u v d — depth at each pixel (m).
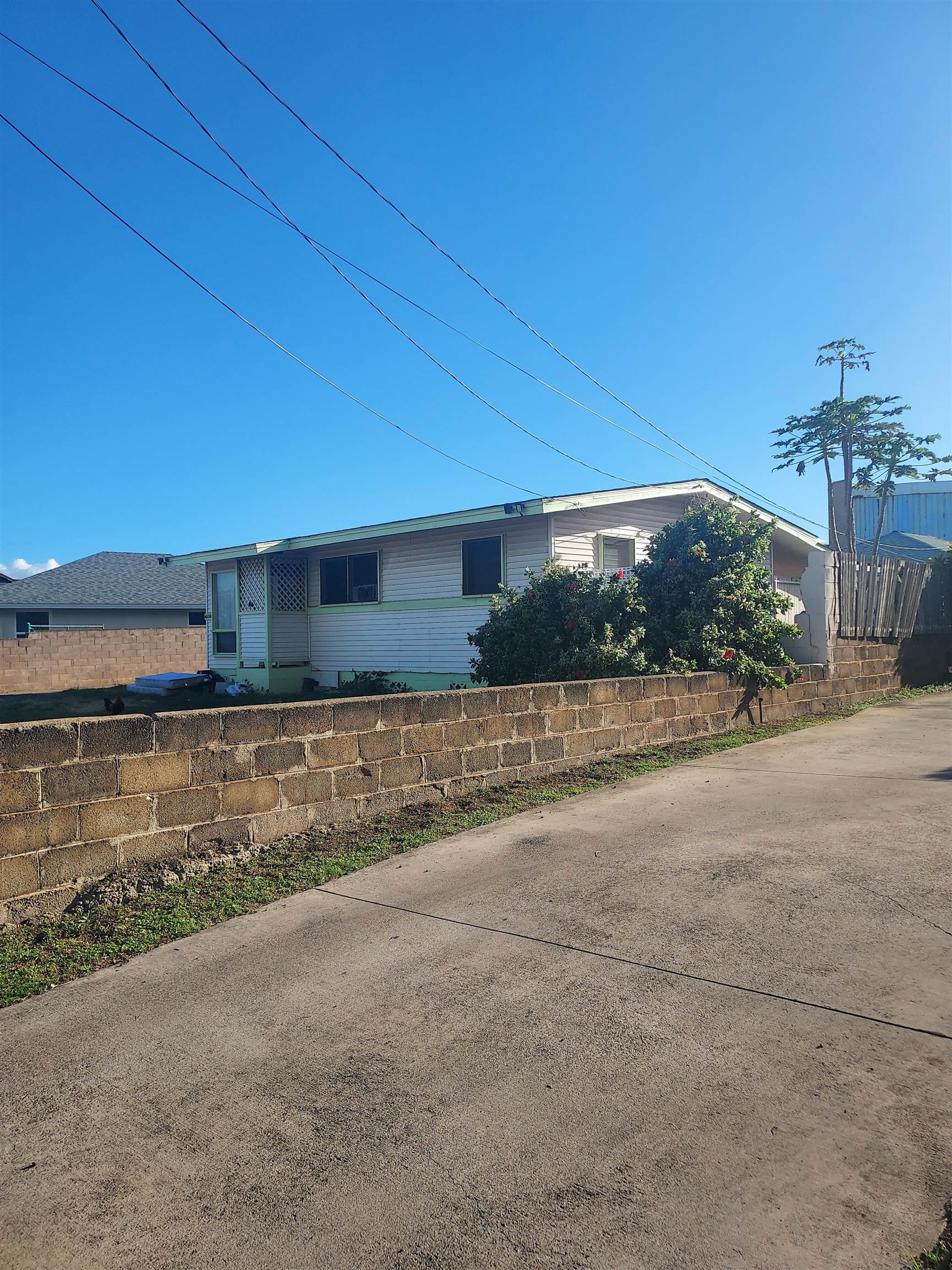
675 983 3.61
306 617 17.67
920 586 14.23
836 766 7.57
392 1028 3.38
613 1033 3.24
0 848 4.45
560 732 7.82
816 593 11.62
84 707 16.61
